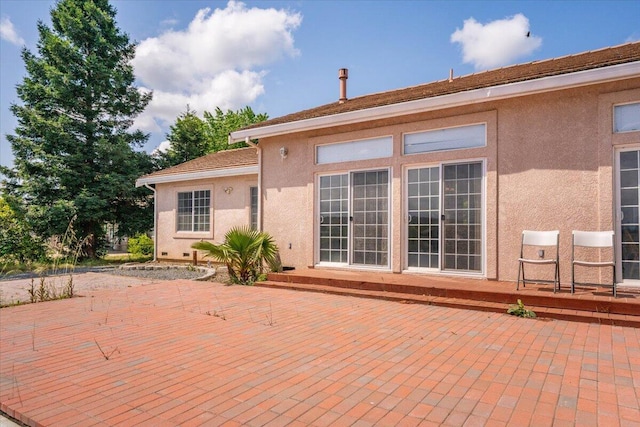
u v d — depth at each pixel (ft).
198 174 47.16
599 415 9.63
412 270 28.12
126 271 42.73
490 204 25.16
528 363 13.23
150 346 15.87
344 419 9.64
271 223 35.68
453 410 10.01
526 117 24.23
